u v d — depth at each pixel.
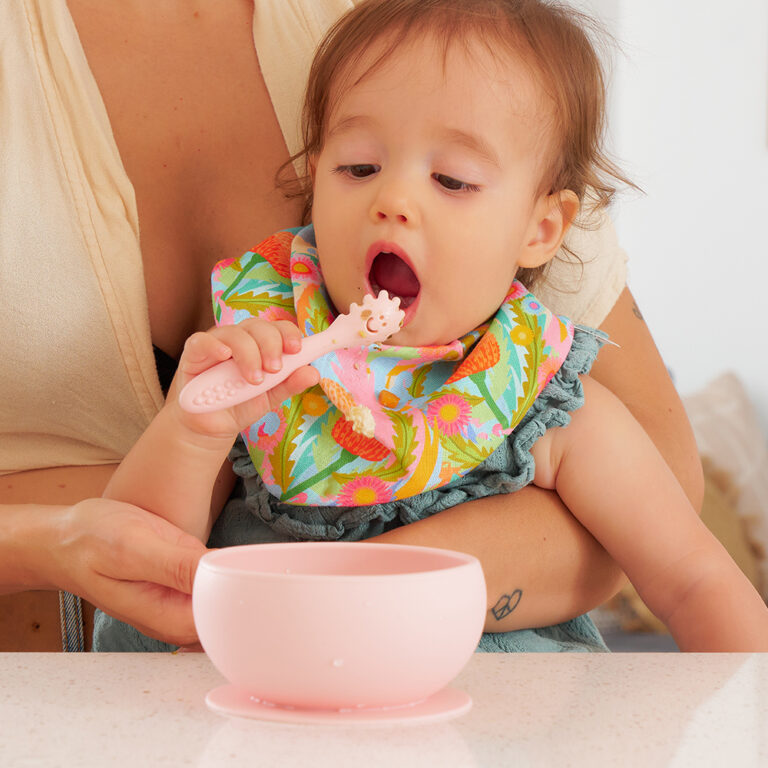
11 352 0.92
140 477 0.70
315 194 0.88
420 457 0.83
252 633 0.39
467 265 0.84
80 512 0.66
